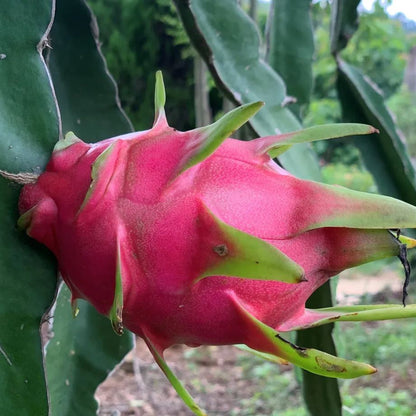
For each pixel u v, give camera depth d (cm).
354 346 132
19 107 22
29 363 21
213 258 17
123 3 172
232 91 36
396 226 18
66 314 34
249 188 18
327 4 101
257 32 37
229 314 18
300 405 113
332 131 19
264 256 16
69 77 33
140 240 18
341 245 19
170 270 18
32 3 23
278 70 46
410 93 274
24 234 21
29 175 22
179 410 111
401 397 111
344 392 108
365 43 176
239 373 131
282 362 22
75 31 33
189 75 171
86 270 19
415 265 53
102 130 34
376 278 181
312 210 18
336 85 44
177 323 19
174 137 20
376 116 42
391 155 43
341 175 217
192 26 35
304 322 20
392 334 141
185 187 18
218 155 19
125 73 172
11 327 21
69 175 21
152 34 170
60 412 36
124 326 20
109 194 19
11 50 23
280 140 19
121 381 124
